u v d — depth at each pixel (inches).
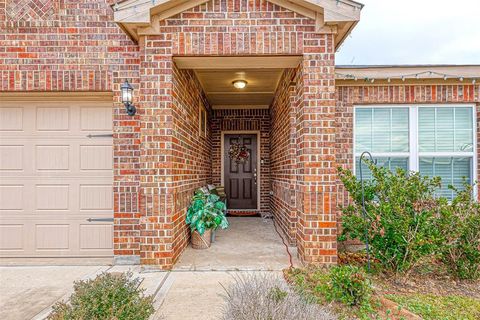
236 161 348.8
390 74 181.2
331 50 147.0
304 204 147.6
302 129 152.3
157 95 148.2
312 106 147.1
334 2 140.0
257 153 345.4
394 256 133.8
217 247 188.9
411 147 186.5
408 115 187.8
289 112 195.0
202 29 147.9
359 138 188.9
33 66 162.2
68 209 169.0
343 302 105.5
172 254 149.2
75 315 76.8
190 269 148.2
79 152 169.6
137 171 162.6
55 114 170.2
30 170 169.6
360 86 184.9
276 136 266.8
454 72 179.2
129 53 164.2
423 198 135.4
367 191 143.2
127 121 163.5
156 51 148.1
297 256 166.7
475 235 135.3
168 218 146.9
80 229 168.6
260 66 164.9
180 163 170.7
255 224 269.1
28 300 118.2
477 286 132.0
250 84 248.8
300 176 158.6
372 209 139.7
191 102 206.4
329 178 146.6
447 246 133.2
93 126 169.8
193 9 148.3
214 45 147.7
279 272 142.9
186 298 116.5
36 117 170.1
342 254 169.6
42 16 163.3
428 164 187.6
